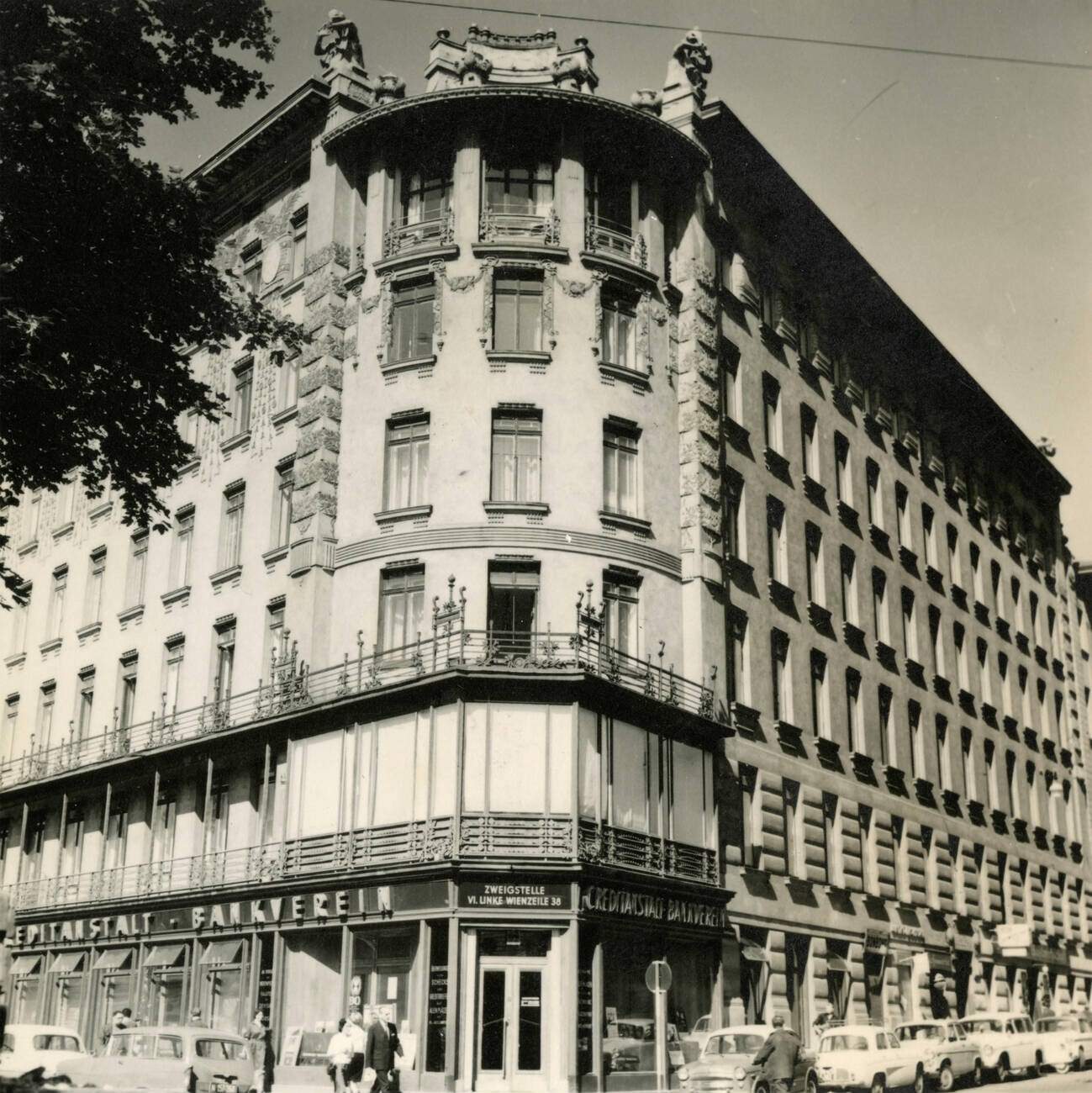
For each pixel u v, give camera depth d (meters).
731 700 33.31
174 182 20.69
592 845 27.45
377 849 28.22
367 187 34.50
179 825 35.19
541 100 32.47
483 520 30.31
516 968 26.66
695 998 30.45
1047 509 61.22
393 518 31.09
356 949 28.55
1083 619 63.09
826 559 39.97
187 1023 31.91
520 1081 26.02
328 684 30.80
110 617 40.50
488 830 26.98
